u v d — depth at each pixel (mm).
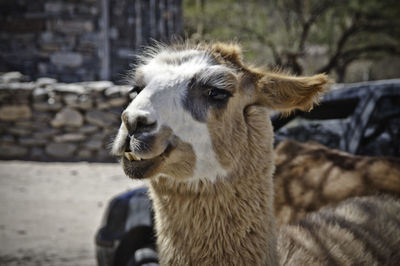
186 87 2340
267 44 21078
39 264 4930
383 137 3777
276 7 21641
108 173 9383
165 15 15602
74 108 10586
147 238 3539
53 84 11078
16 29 14227
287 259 2463
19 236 5793
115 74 14469
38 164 10023
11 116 10555
